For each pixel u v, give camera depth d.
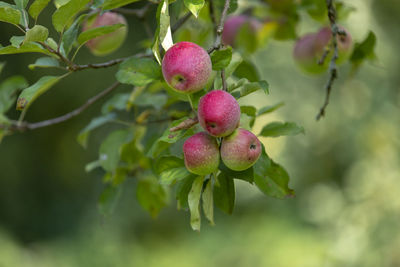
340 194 7.57
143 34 8.68
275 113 9.51
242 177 1.73
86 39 1.97
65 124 9.31
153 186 2.76
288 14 3.13
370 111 7.44
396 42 7.76
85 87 8.88
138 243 9.45
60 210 9.51
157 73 1.89
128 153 2.71
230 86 1.77
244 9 3.35
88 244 8.84
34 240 9.21
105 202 2.70
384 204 6.28
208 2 2.61
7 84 3.03
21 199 9.20
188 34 3.23
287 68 9.65
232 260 8.87
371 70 7.91
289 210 9.73
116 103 2.88
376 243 6.01
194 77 1.57
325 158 9.46
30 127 2.90
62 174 9.60
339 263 6.34
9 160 8.97
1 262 7.86
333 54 2.46
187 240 9.61
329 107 9.14
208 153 1.63
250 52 3.37
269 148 9.87
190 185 1.83
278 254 8.27
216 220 10.10
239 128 1.67
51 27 7.24
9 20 1.82
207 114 1.55
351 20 6.74
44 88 2.23
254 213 10.28
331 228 7.34
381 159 6.87
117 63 2.12
